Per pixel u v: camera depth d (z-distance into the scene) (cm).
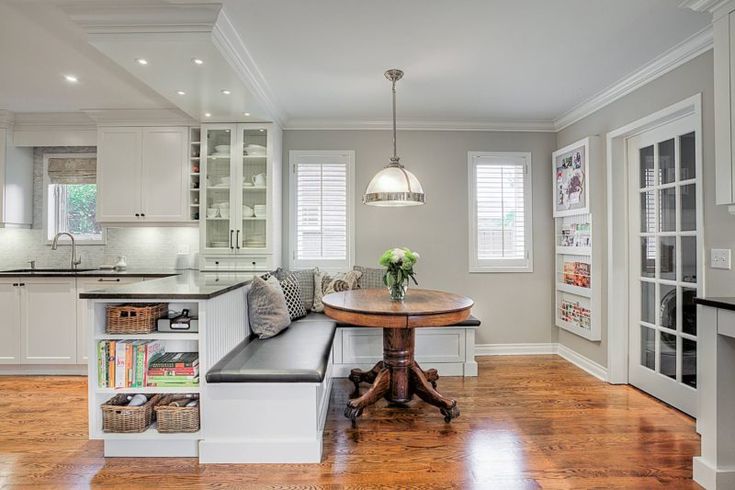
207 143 372
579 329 367
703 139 241
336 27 232
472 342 351
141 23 214
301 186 408
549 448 223
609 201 328
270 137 373
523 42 250
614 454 217
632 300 321
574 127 384
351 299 276
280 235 401
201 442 210
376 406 282
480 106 368
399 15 220
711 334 188
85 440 232
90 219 423
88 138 394
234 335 257
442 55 268
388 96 342
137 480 193
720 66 197
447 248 414
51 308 349
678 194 271
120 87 321
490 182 418
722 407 185
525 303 418
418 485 189
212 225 380
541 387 320
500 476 197
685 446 225
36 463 208
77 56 268
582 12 218
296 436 211
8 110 376
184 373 213
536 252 419
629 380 324
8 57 269
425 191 414
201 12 211
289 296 340
